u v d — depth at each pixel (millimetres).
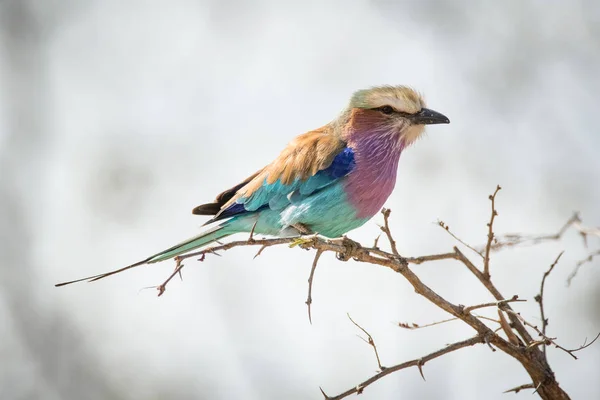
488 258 8547
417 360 8133
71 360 17391
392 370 8094
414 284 8570
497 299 8539
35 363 17172
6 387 16797
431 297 8422
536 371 8312
